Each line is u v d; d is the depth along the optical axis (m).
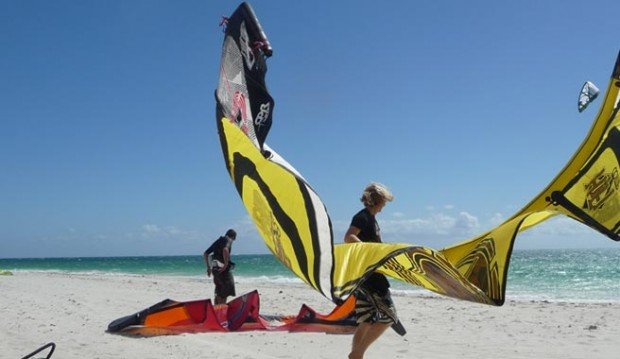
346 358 6.94
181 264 78.69
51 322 9.27
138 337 7.94
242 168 3.71
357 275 3.53
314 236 3.32
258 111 3.77
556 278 32.88
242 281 28.42
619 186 4.42
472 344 8.02
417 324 9.95
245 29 3.83
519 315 11.24
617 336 8.66
